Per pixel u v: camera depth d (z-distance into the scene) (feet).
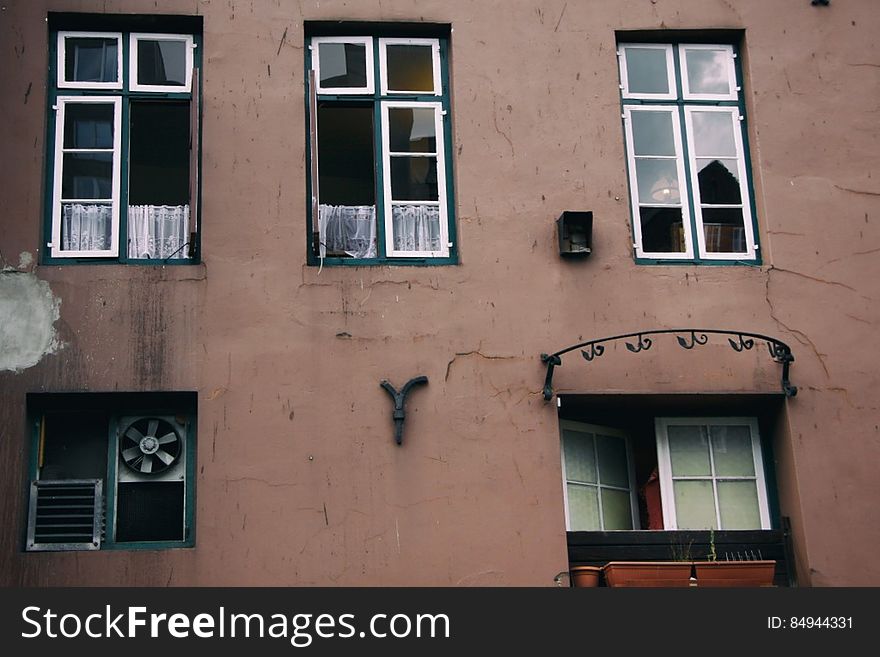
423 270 36.29
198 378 34.78
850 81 39.24
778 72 39.14
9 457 33.83
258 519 33.88
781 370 36.63
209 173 36.42
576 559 35.04
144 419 35.17
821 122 38.81
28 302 34.91
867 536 35.50
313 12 38.11
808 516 35.53
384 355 35.47
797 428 36.24
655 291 36.83
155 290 35.32
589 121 38.14
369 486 34.45
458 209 36.96
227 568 33.45
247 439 34.45
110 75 37.47
